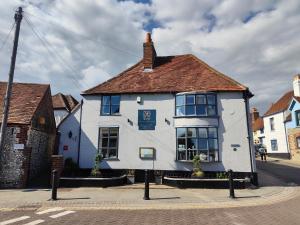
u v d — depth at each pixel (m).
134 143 19.58
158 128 19.55
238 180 16.11
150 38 23.28
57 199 12.74
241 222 8.94
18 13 15.75
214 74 20.95
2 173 16.45
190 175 18.42
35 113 18.69
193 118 18.91
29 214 10.05
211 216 9.77
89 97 20.94
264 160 33.44
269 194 14.19
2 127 15.07
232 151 18.31
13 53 15.48
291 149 33.25
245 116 18.72
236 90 19.03
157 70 22.39
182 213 10.25
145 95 20.27
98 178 16.84
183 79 20.91
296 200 12.68
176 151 18.94
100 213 10.20
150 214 10.06
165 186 16.95
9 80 15.32
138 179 18.98
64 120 20.67
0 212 10.41
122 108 20.28
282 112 35.69
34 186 16.86
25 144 17.02
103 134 20.19
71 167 19.05
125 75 22.16
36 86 21.59
